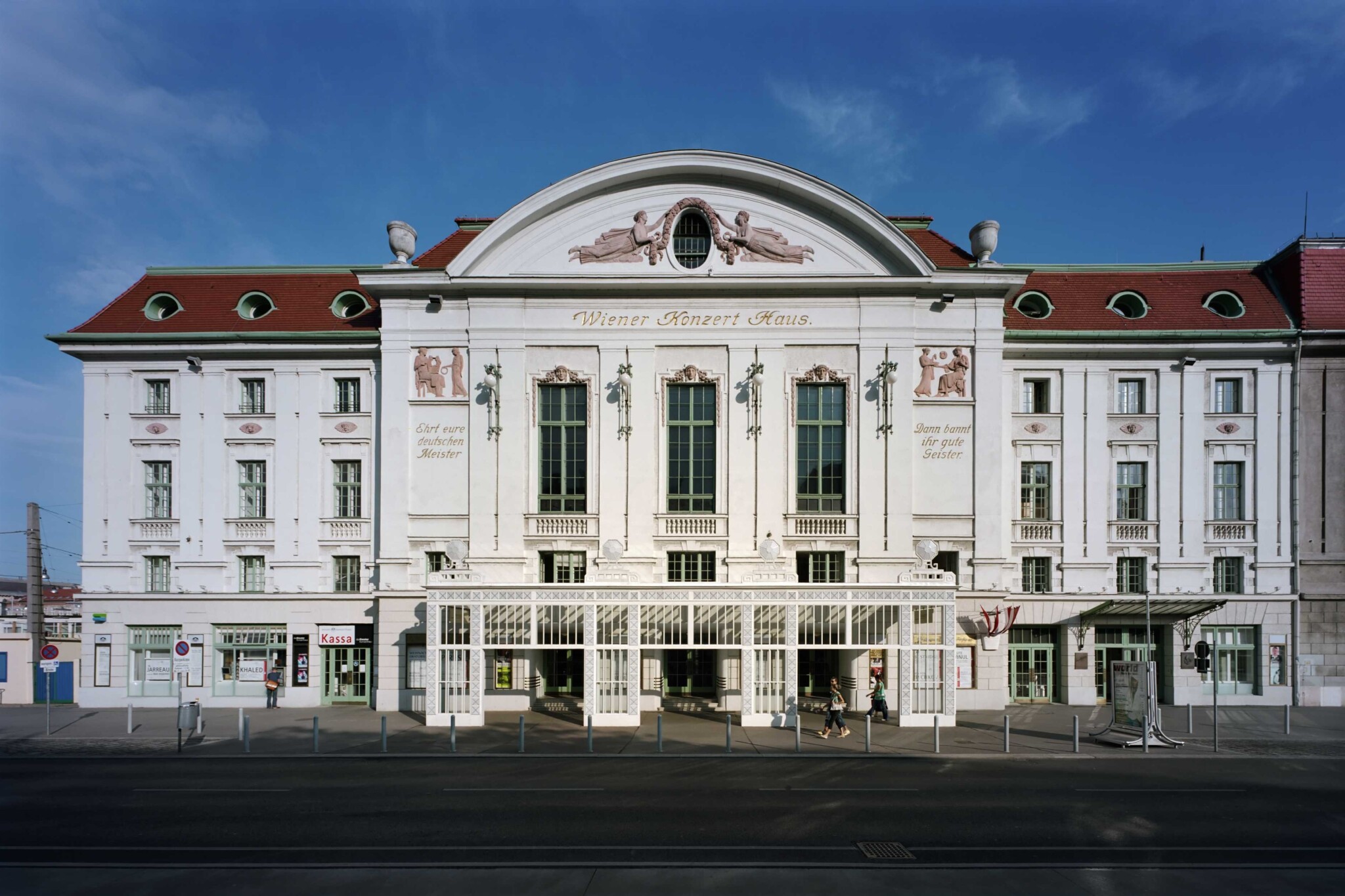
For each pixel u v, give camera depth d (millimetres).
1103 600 28719
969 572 27375
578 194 28266
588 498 27797
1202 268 32094
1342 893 10391
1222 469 29484
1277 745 21391
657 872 11047
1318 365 29234
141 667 29172
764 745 21109
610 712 24641
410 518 28062
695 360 28188
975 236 28516
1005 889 10422
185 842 12656
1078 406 29375
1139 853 12031
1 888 10562
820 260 28250
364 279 28078
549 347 28328
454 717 22047
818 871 11078
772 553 26422
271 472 29422
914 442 27812
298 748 20828
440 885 10539
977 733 22953
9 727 24625
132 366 29922
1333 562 28844
